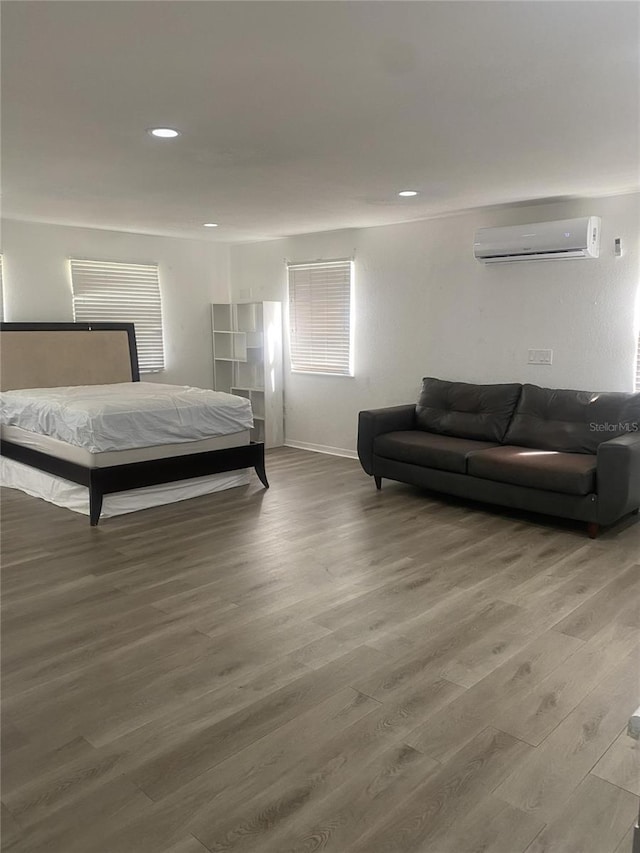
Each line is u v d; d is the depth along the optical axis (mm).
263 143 3062
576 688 2312
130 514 4488
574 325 4660
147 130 2859
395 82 2289
